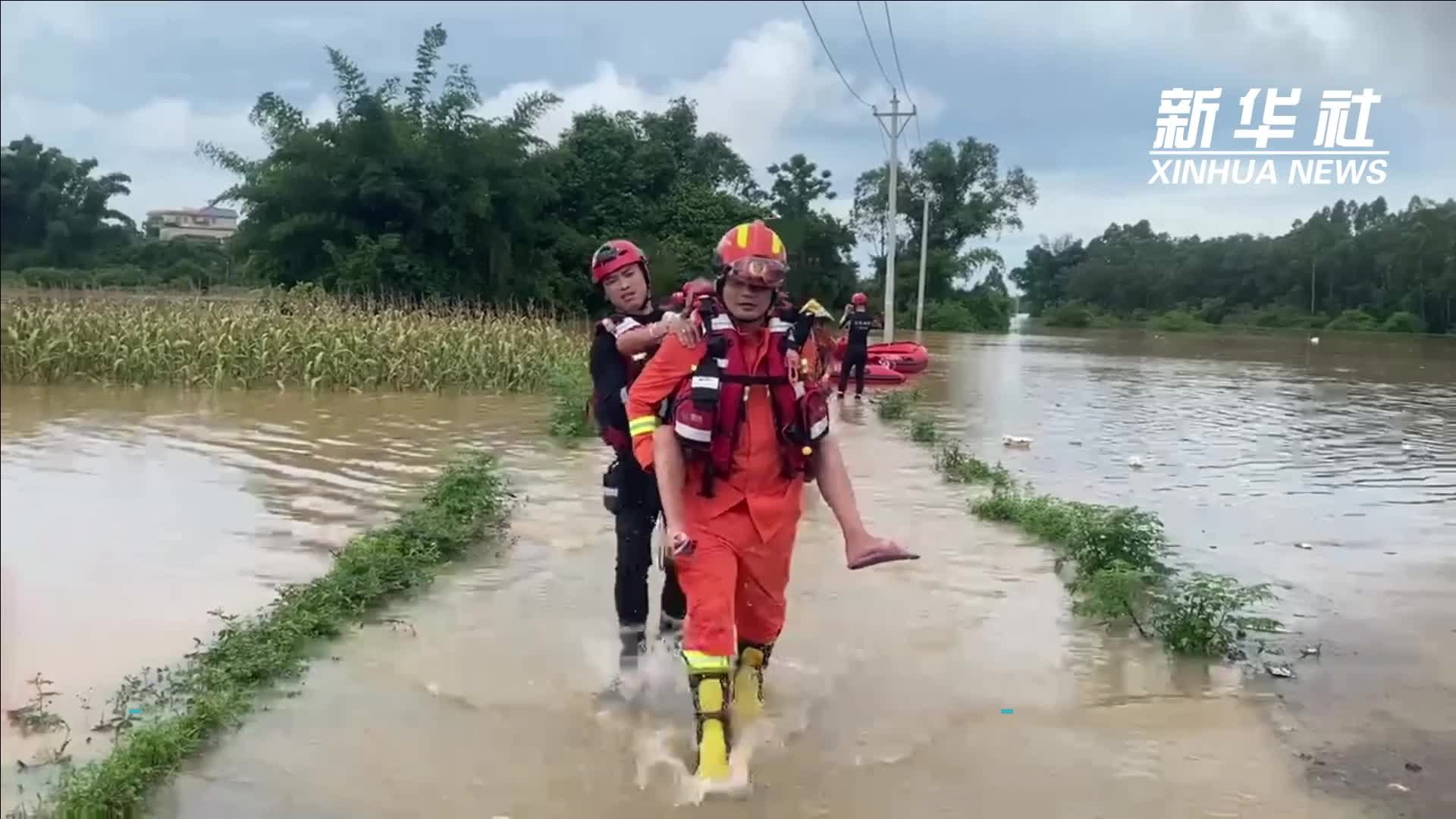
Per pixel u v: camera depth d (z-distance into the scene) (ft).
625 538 17.07
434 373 61.11
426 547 23.07
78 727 14.48
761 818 12.60
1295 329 51.60
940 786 13.32
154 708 15.12
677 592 17.70
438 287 102.32
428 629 18.79
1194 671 16.94
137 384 58.34
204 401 53.31
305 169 97.55
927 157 226.99
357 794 13.08
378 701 15.75
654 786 13.38
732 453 14.24
